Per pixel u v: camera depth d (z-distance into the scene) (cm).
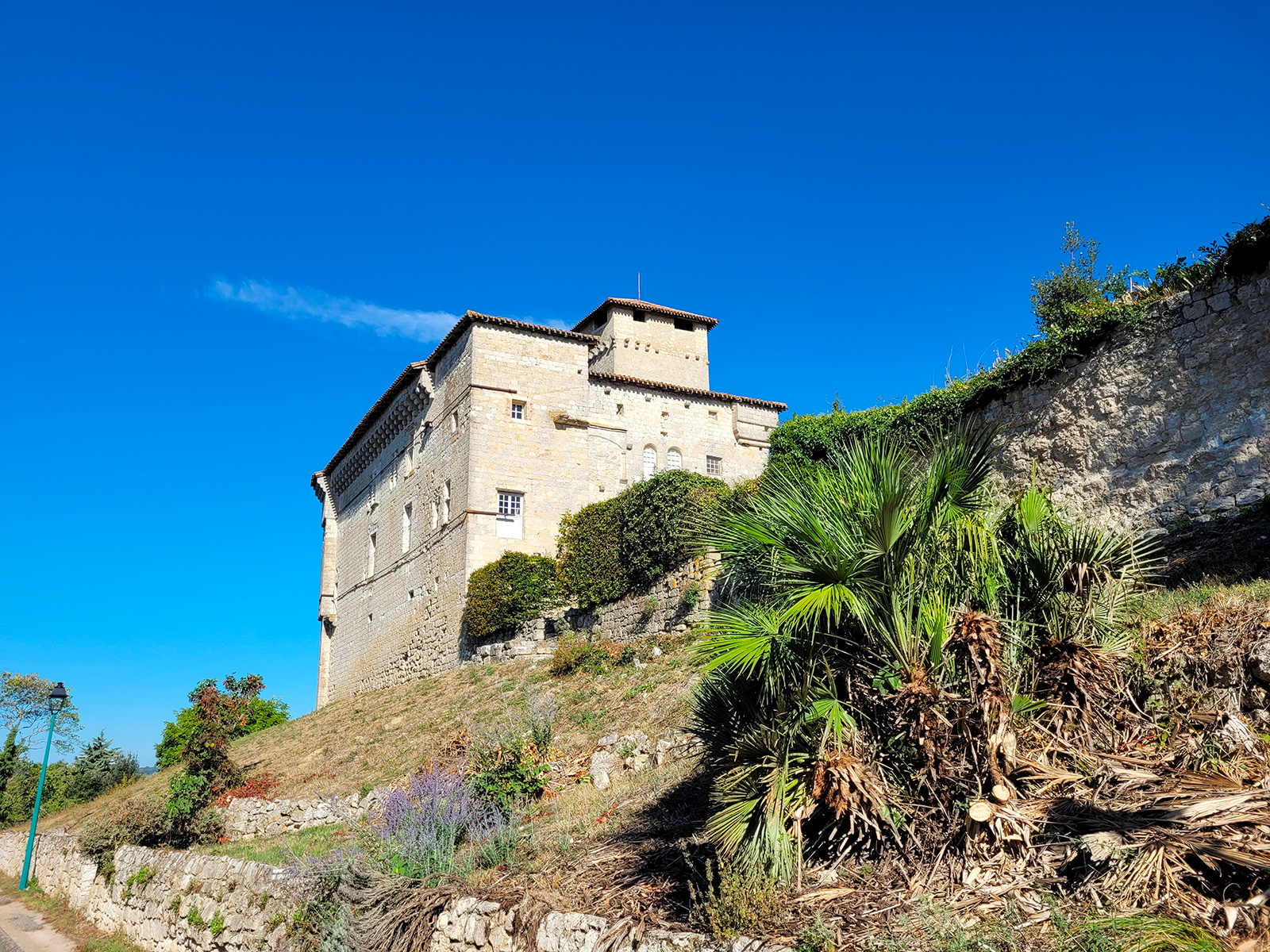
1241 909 446
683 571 2106
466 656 3072
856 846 646
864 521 659
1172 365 1386
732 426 3869
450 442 3428
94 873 1948
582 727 1697
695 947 610
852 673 684
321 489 5269
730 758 730
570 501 3341
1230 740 615
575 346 3491
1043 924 495
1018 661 693
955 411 1759
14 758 4481
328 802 1803
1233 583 1054
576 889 807
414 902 927
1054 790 611
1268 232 1249
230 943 1245
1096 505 1470
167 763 4400
